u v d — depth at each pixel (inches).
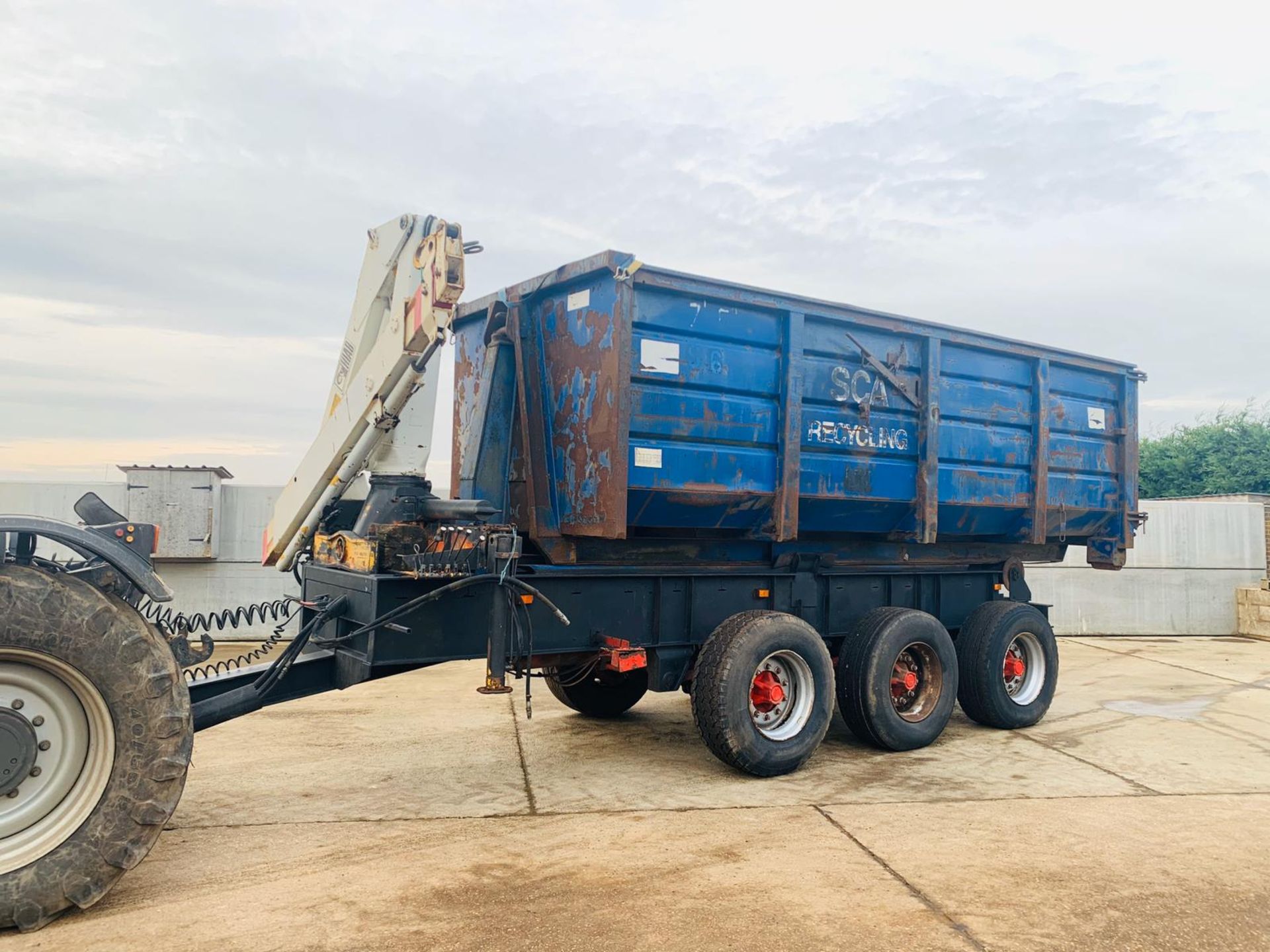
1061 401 304.3
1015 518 298.7
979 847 173.0
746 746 213.3
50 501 404.2
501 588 195.6
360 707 299.9
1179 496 909.8
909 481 263.9
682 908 142.5
